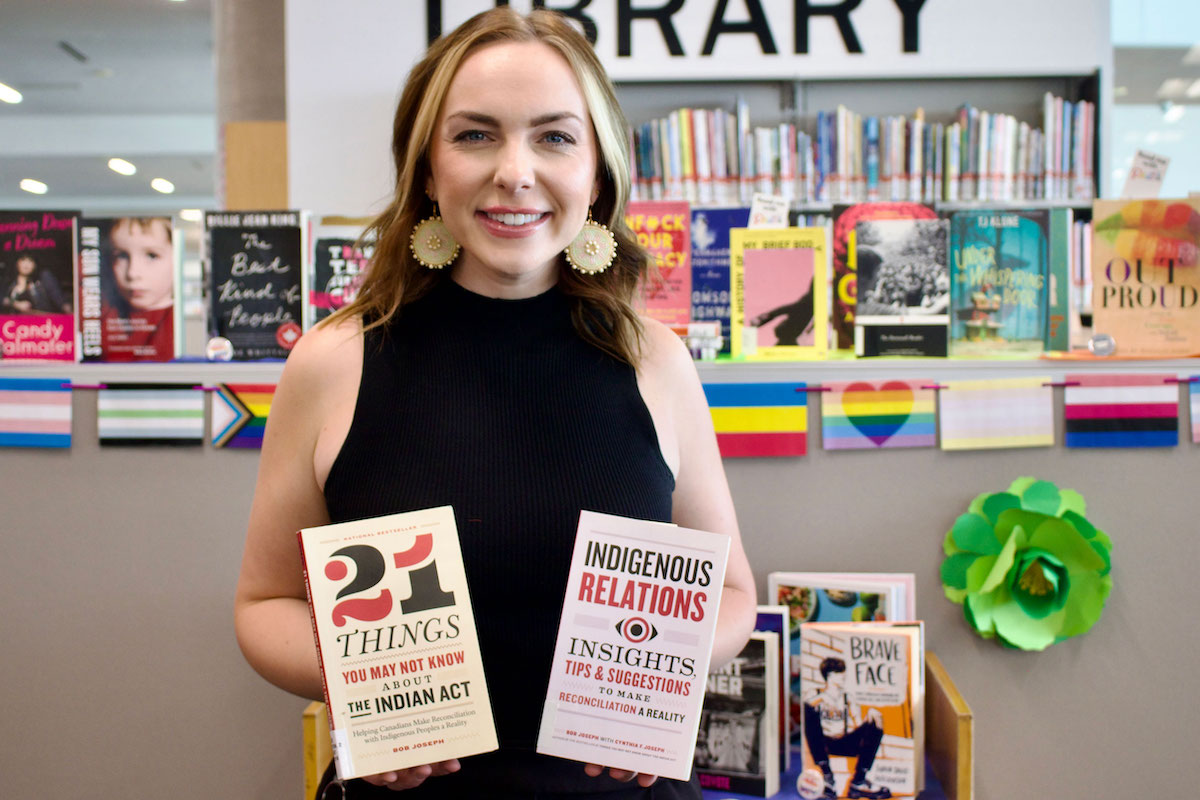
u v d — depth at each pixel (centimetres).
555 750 94
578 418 104
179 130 945
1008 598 148
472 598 97
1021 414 151
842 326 158
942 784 136
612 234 113
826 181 403
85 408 154
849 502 153
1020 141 399
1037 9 400
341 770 89
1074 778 151
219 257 159
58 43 724
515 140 97
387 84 402
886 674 133
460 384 104
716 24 402
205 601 154
